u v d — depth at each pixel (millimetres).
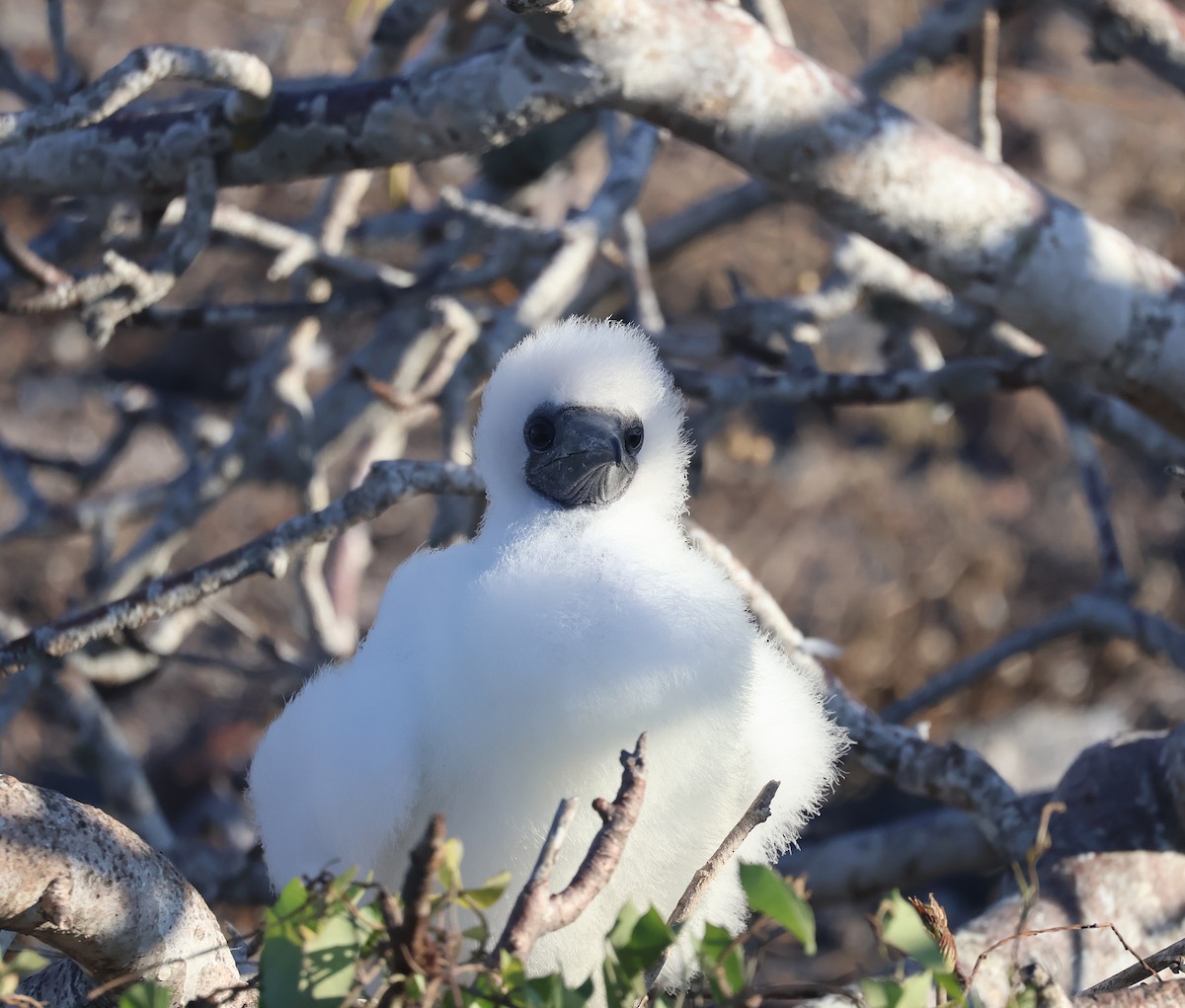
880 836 13930
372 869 7613
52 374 25734
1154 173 25812
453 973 5086
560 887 7727
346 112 9367
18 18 23344
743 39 9102
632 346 9141
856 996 5922
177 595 8938
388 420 15133
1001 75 21156
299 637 22812
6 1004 5781
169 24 23312
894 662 24281
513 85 9062
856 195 9594
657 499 9078
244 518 24406
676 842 7844
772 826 8430
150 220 10258
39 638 8828
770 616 9781
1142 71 26344
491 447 8859
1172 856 9414
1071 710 21781
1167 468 8336
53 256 13883
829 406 12312
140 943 6145
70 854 5922
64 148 9789
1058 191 25688
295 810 7711
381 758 7566
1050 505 27469
